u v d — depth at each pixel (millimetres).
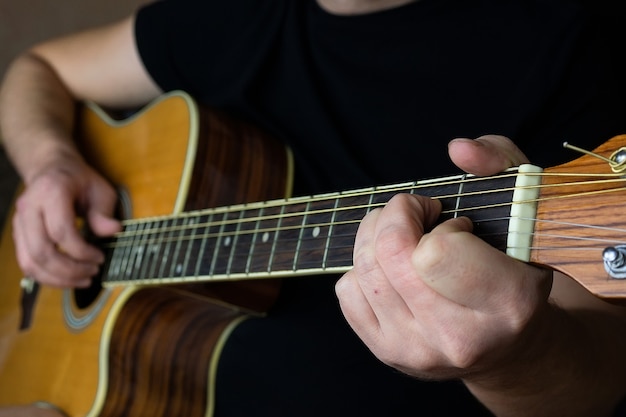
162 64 1154
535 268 637
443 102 952
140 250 978
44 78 1228
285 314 965
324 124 990
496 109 934
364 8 993
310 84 1005
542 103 913
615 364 771
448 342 642
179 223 950
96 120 1177
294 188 1005
